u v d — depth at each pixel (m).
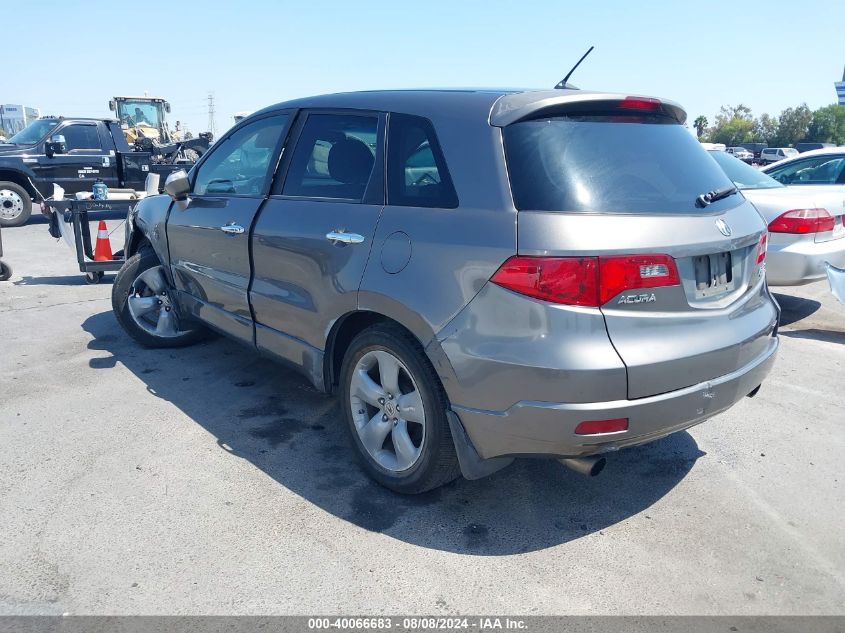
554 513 3.20
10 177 13.47
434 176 3.02
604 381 2.54
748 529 3.09
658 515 3.20
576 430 2.59
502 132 2.85
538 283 2.56
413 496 3.32
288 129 3.95
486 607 2.56
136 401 4.42
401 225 3.05
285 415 4.23
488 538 3.00
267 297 3.86
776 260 6.05
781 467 3.66
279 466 3.59
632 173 2.86
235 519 3.10
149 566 2.76
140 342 5.41
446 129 3.03
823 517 3.19
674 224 2.74
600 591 2.66
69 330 6.00
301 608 2.54
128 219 5.79
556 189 2.68
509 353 2.62
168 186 4.51
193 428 4.03
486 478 3.51
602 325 2.56
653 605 2.59
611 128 2.99
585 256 2.53
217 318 4.48
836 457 3.77
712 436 4.03
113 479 3.43
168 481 3.42
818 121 88.25
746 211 3.21
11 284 7.93
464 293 2.75
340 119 3.63
